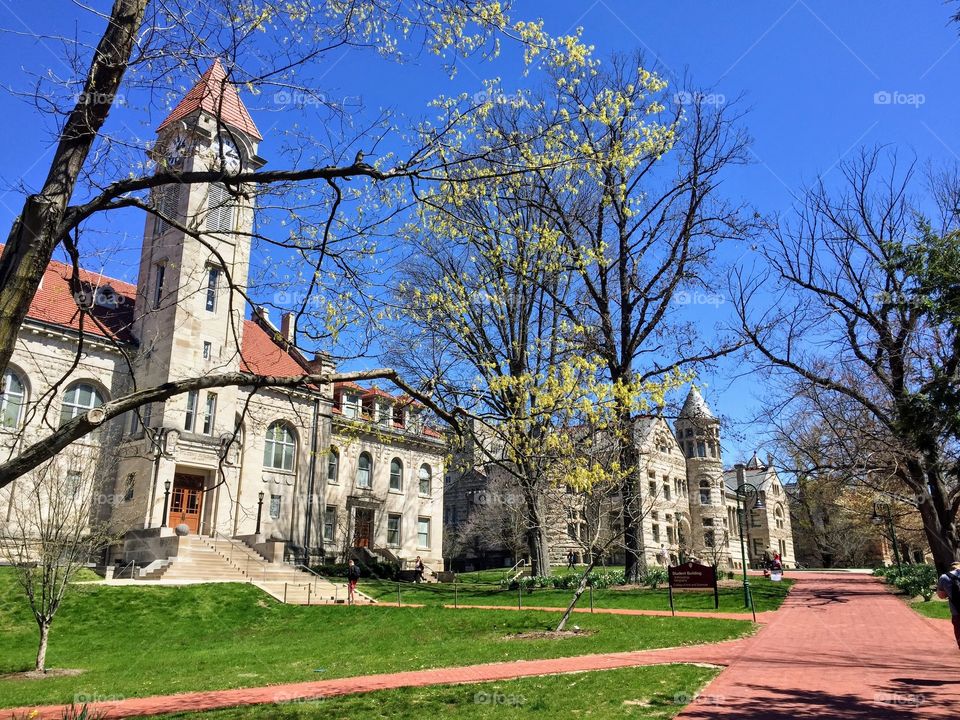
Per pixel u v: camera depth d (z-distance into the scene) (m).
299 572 33.81
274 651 17.62
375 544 47.06
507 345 27.06
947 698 9.61
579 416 11.95
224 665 15.37
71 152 6.95
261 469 39.31
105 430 32.62
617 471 17.23
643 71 20.33
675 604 25.58
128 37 7.29
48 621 16.11
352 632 20.98
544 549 33.59
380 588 33.59
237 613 25.38
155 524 32.41
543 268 19.00
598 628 18.58
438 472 52.66
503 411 12.75
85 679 14.30
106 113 7.19
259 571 32.28
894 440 24.88
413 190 9.13
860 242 28.42
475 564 64.38
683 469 64.50
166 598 25.88
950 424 13.73
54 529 20.14
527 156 11.84
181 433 34.44
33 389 31.88
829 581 42.91
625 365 29.67
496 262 17.89
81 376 33.28
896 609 24.72
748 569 66.75
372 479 47.84
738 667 12.54
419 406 23.23
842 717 8.49
